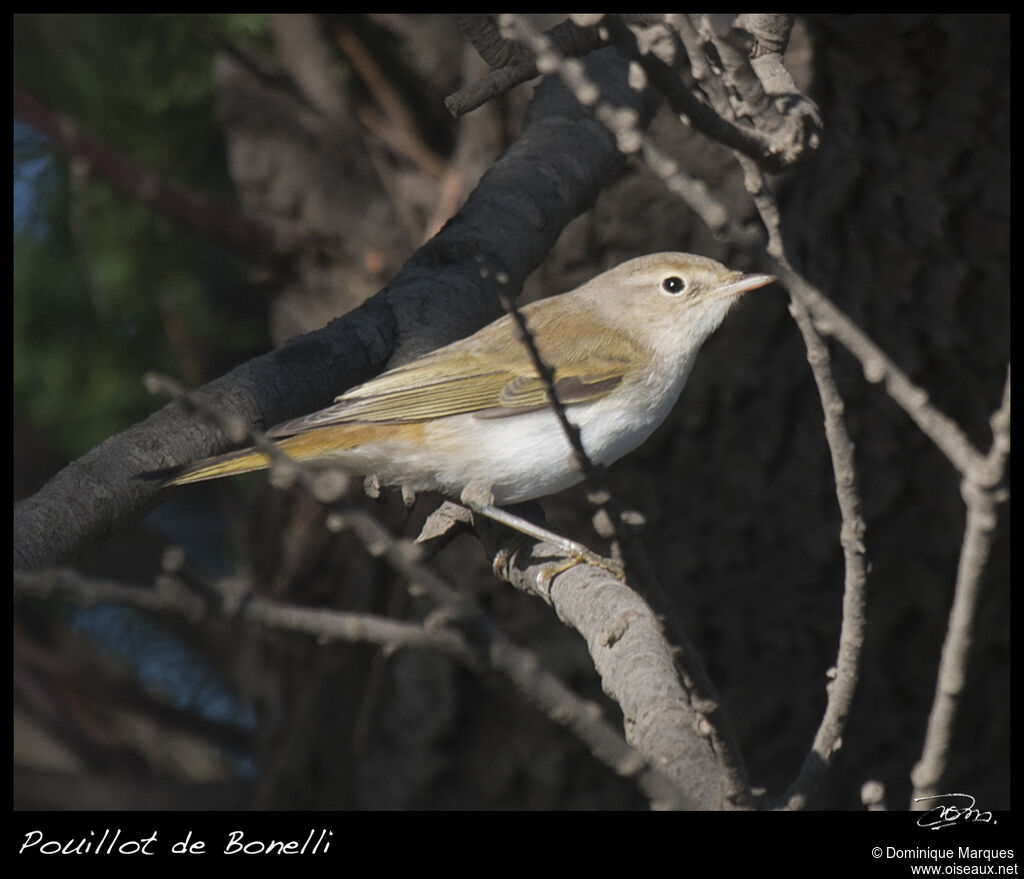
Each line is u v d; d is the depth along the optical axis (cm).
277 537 1341
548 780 1159
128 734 1593
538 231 892
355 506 342
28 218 1392
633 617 615
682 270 871
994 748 1119
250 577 1353
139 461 647
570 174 916
